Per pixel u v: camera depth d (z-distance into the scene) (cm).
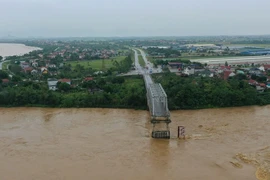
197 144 7369
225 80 14075
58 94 12475
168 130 7825
